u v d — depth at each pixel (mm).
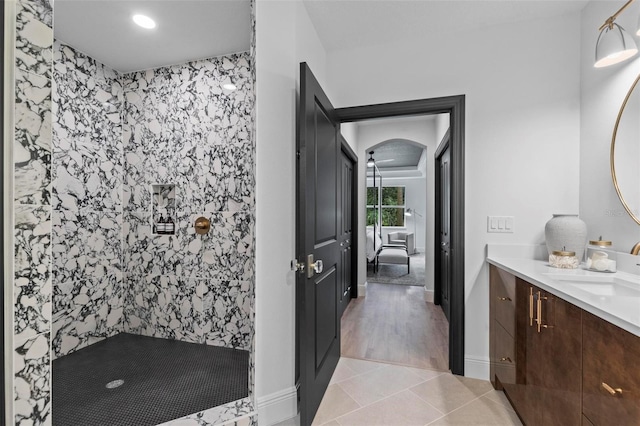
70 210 2373
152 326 2697
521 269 1623
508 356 1731
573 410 1103
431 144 3910
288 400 1688
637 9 1467
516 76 2039
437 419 1636
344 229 3592
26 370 796
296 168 1807
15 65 784
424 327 3059
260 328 1602
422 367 2223
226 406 1614
